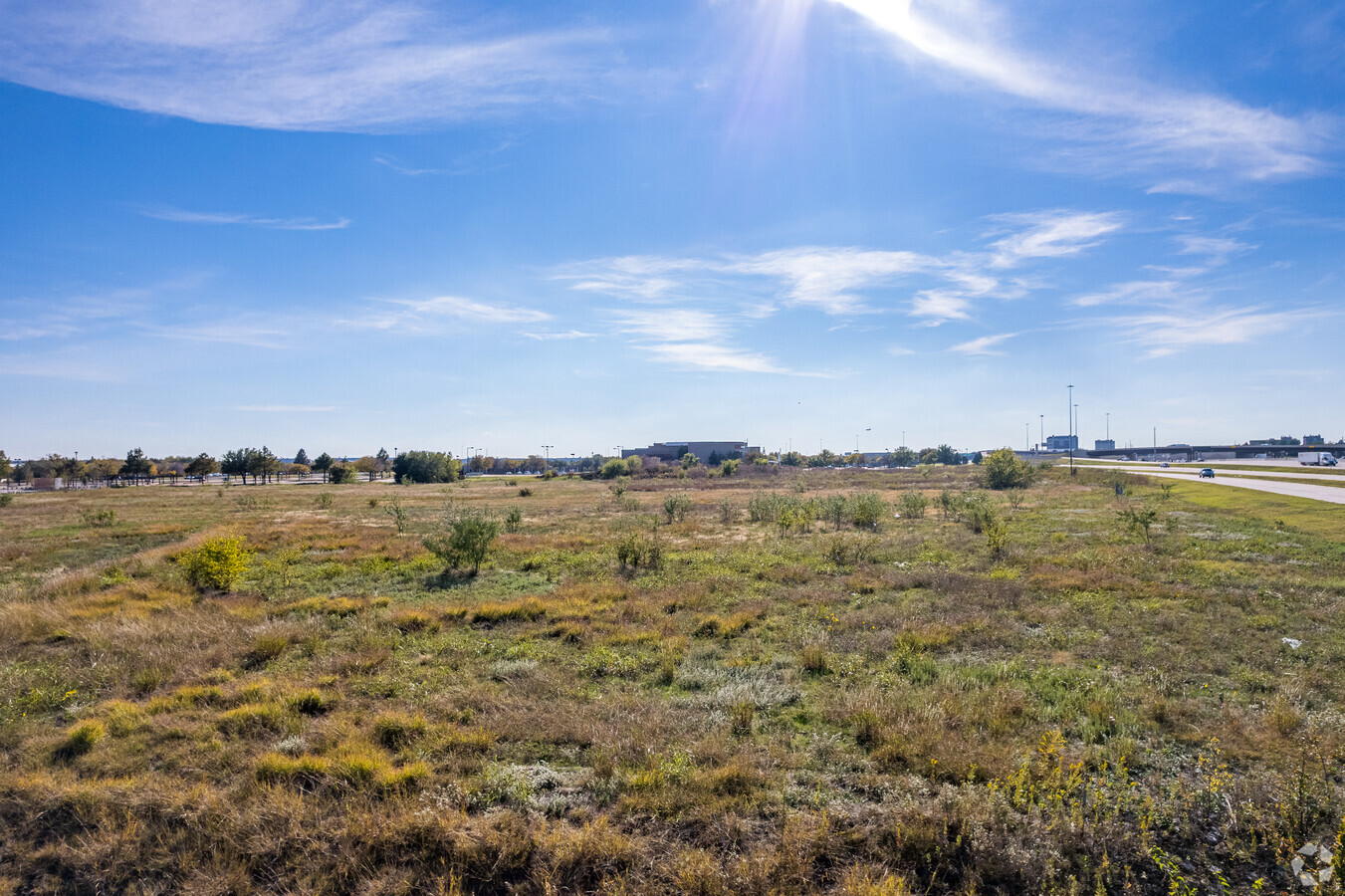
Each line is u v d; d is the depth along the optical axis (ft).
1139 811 17.95
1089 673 30.19
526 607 45.68
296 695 27.63
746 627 41.47
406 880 16.06
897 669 32.27
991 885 16.01
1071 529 91.66
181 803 19.02
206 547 55.16
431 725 25.11
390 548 79.36
